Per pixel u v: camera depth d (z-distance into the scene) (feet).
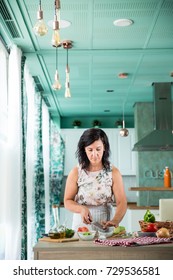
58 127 30.14
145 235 9.33
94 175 10.24
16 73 15.10
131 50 16.34
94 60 17.52
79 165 10.32
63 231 8.88
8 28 13.97
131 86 21.93
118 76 20.01
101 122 31.09
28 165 18.67
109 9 12.72
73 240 8.74
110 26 13.99
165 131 20.81
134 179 29.94
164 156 25.26
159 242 8.41
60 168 28.40
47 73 19.26
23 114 15.75
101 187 10.19
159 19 13.47
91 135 9.87
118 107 27.66
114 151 29.17
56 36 8.69
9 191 14.56
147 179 25.08
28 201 18.48
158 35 14.84
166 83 21.24
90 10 12.77
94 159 9.89
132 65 18.26
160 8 12.68
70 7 12.55
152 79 20.62
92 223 9.39
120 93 23.49
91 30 14.32
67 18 13.32
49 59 17.26
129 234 9.59
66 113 29.50
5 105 15.57
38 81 20.61
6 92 15.62
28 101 18.95
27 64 17.88
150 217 10.06
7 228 14.49
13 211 14.52
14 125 14.78
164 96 21.21
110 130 29.43
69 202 10.12
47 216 25.04
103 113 29.86
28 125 18.88
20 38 14.80
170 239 8.78
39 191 20.57
